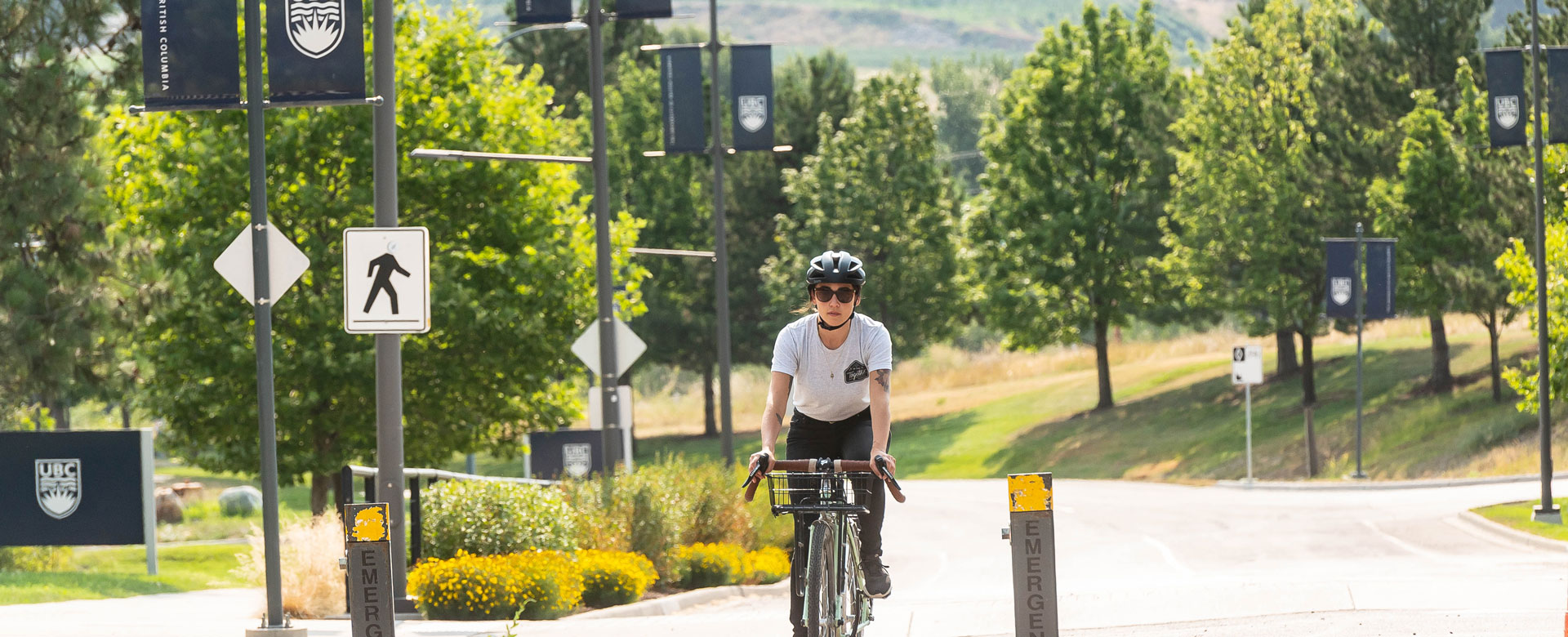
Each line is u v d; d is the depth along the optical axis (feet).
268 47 77.15
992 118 353.92
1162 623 72.90
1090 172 342.23
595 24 141.49
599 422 141.08
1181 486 249.75
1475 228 238.07
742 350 413.39
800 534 48.44
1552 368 156.35
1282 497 214.07
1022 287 348.18
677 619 82.99
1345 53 274.16
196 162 181.98
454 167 181.98
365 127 180.86
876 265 380.37
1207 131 296.92
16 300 144.87
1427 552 134.92
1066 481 278.05
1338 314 235.40
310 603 92.73
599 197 140.67
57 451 130.62
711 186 415.44
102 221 153.38
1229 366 361.10
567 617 92.89
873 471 45.96
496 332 182.70
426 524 104.06
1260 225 282.97
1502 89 149.69
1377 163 269.23
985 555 159.33
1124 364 418.51
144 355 175.32
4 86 144.87
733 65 161.79
